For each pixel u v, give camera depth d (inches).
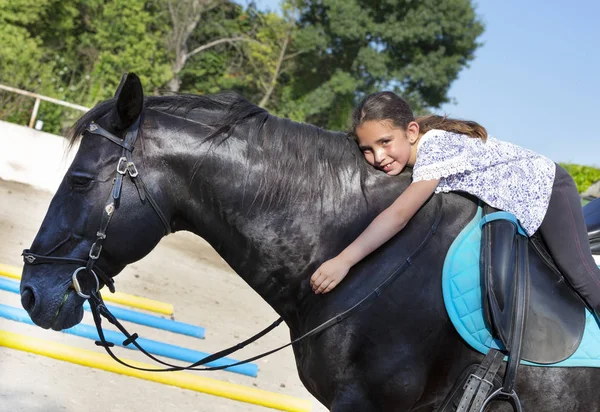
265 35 997.8
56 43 929.5
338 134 99.0
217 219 95.7
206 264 338.3
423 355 90.4
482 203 94.6
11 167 394.3
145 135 93.3
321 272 89.7
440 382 92.6
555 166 97.7
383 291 90.2
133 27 861.8
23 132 395.2
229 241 96.4
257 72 1000.9
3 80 657.0
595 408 92.7
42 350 162.1
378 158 94.3
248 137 95.6
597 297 92.7
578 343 91.0
